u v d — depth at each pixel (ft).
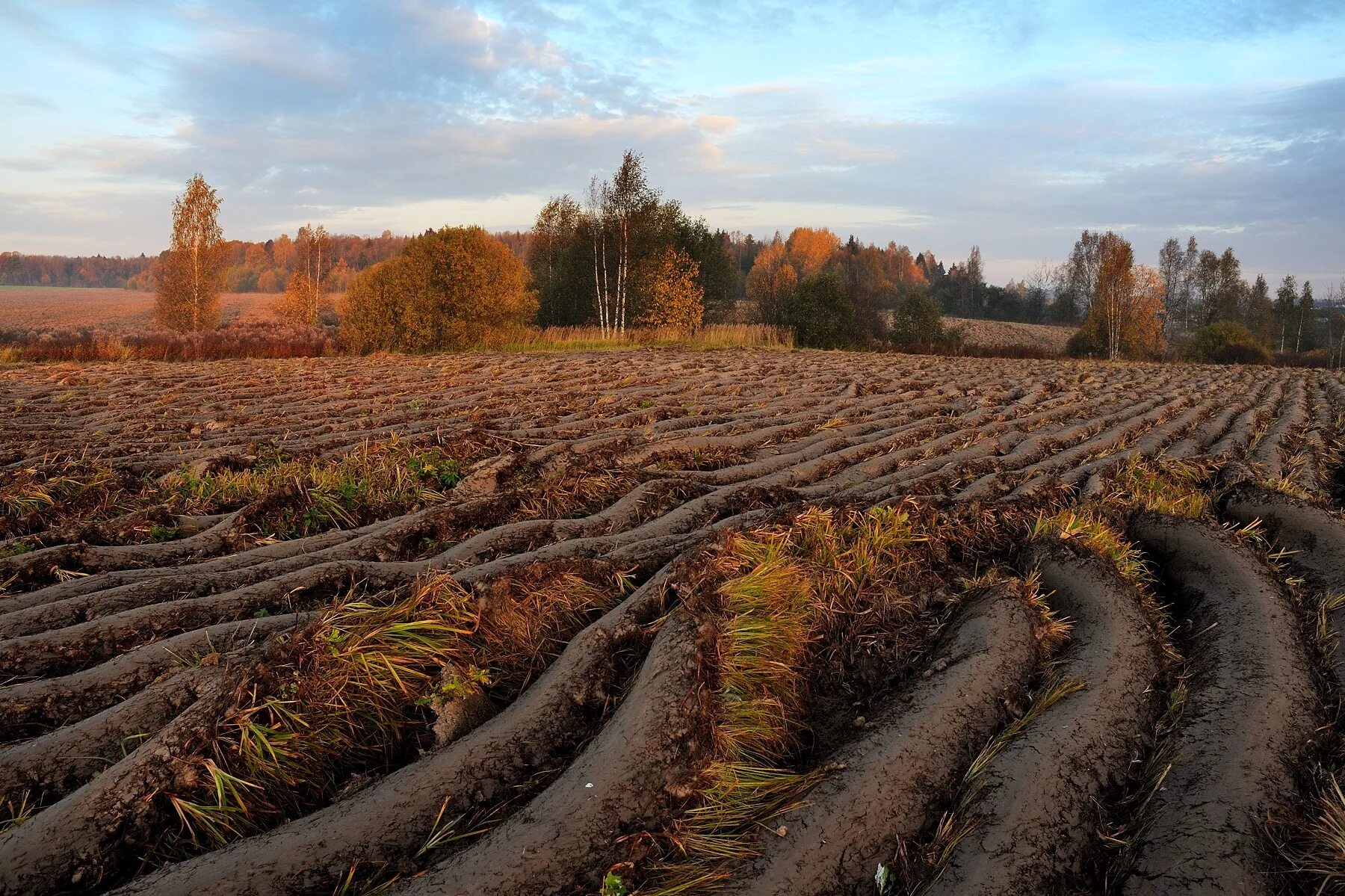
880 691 13.75
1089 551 16.78
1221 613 15.44
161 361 74.95
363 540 18.94
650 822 9.80
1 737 11.91
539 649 13.85
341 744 11.46
